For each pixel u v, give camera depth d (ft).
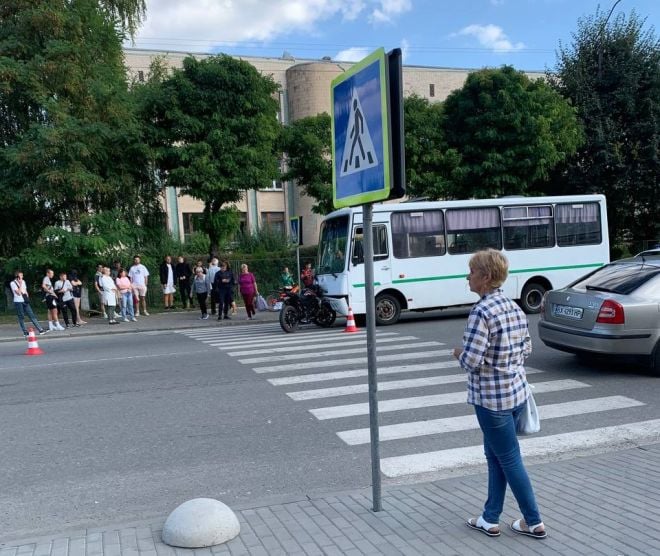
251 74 67.97
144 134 66.74
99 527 13.46
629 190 90.02
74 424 22.75
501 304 11.46
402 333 43.24
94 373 32.55
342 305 47.50
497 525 12.19
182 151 65.62
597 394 24.62
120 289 60.59
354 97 12.59
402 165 11.21
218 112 67.10
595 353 26.84
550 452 18.24
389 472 17.02
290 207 133.28
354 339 41.24
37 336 52.90
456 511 13.48
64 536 12.96
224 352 37.88
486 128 77.30
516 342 11.50
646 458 16.81
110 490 16.44
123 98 65.62
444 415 22.35
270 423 21.99
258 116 69.15
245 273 59.82
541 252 53.57
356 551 11.76
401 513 13.44
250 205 129.39
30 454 19.57
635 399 23.73
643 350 26.61
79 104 63.05
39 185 58.39
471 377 11.73
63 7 62.75
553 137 79.05
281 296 48.34
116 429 21.93
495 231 52.08
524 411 11.94
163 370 32.50
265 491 16.01
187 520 12.33
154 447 19.83
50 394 27.81
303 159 81.87
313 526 12.92
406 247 49.19
